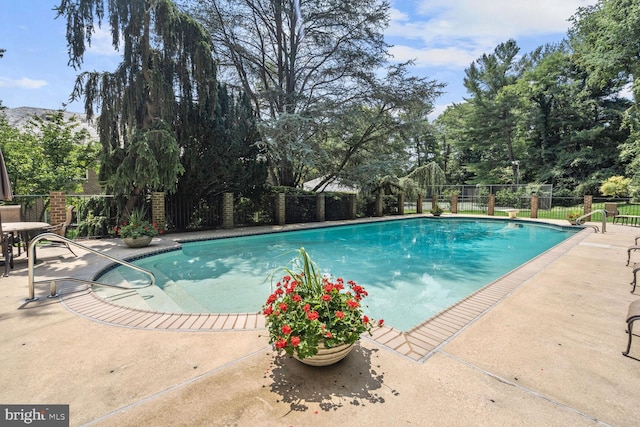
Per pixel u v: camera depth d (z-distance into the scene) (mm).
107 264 6777
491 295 4770
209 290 6156
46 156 16109
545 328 3596
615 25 19250
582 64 24844
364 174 18172
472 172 36688
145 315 3986
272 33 18703
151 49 10234
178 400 2326
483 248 10625
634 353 3023
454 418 2146
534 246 11008
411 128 18641
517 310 4160
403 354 3004
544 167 29109
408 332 3490
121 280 6449
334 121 16688
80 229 10234
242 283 6633
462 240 12250
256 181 14492
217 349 3104
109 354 3012
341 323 2557
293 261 3494
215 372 2693
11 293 4781
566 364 2834
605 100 27328
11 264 6379
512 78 30859
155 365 2811
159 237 10938
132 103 10102
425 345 3188
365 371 2705
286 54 18703
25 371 2713
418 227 16328
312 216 17234
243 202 14742
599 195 24312
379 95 17281
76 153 16891
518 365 2816
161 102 10164
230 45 16625
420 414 2182
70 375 2656
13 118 22125
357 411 2205
